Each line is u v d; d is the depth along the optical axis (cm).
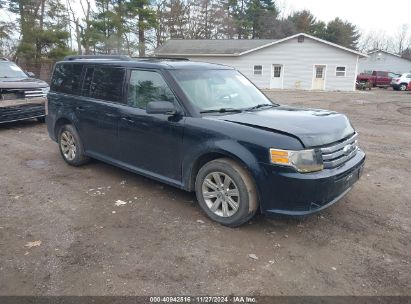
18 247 363
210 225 412
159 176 473
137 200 482
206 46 3491
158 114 450
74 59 623
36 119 1120
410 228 418
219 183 409
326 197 370
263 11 5762
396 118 1348
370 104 1911
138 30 3697
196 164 430
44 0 3023
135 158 499
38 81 1041
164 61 501
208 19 5153
